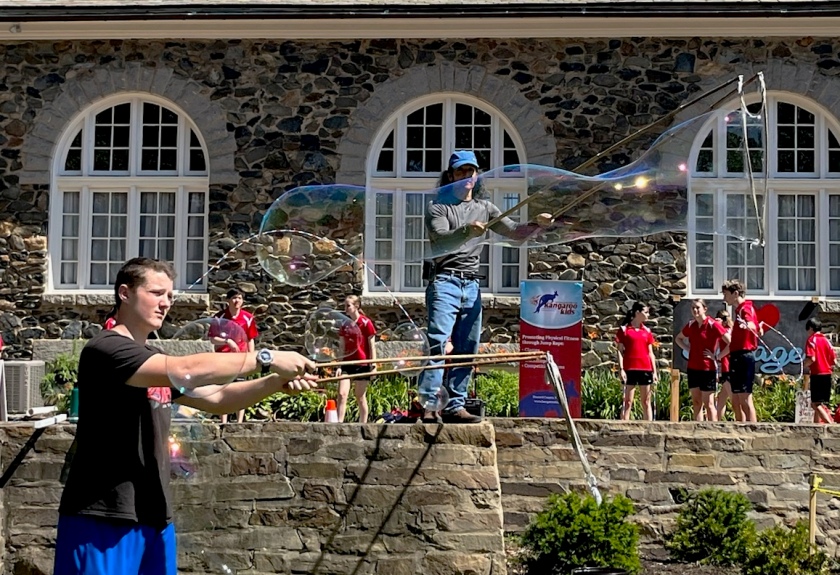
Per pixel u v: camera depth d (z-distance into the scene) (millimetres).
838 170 13125
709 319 10398
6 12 12898
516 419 8664
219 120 13234
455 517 7320
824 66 13000
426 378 7160
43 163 13266
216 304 13117
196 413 7551
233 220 13180
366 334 9820
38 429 7859
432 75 13125
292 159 13195
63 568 3912
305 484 7523
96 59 13344
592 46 13102
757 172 9664
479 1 12898
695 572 7801
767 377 12445
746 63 12984
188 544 7555
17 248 13250
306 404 10789
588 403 11500
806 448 8602
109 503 3908
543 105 13102
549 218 7438
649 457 8625
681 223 8312
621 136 13000
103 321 13180
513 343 12930
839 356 12695
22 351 13156
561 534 7559
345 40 13250
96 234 13484
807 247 13164
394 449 7461
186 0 12984
